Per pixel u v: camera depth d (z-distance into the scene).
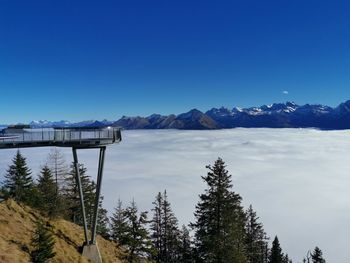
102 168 38.00
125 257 46.88
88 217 61.12
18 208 40.16
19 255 30.27
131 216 47.06
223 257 37.09
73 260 34.97
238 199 38.78
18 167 59.25
